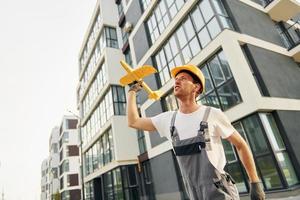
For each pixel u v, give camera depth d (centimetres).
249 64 955
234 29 1020
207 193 153
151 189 1455
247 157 168
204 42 1076
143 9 1711
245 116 845
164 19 1413
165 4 1409
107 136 1867
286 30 1297
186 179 169
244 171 846
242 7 1135
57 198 4019
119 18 2172
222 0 1086
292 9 1271
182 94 180
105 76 1973
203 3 1090
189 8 1161
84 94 2708
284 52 1141
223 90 955
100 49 2195
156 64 1470
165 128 188
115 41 2075
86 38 2683
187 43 1188
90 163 2334
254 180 161
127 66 209
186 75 187
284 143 819
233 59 896
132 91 211
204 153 160
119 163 1575
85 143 2580
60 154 4834
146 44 1565
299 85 1081
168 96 1328
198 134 164
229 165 909
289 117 882
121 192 1539
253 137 816
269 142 762
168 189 1259
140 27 1675
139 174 1594
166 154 1295
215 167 156
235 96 898
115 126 1681
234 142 172
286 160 786
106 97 1939
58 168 5069
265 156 771
